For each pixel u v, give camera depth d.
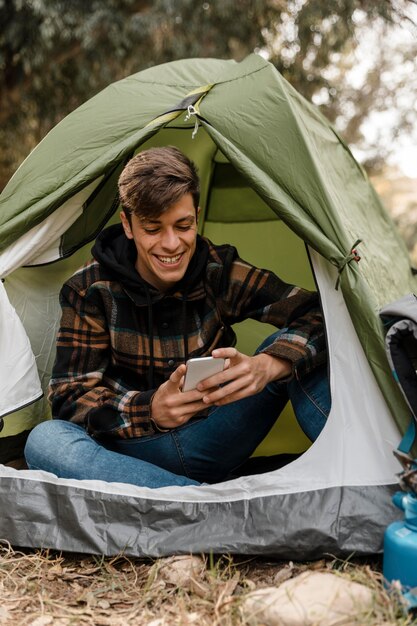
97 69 6.50
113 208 2.60
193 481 2.10
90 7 5.75
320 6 5.81
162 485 2.05
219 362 1.92
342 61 7.80
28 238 2.38
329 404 2.09
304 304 2.22
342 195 2.65
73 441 2.09
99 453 2.08
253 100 2.23
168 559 1.87
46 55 6.18
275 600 1.60
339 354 2.02
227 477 2.35
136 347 2.22
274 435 2.75
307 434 2.14
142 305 2.17
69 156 2.40
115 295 2.22
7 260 2.36
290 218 2.04
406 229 8.53
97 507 1.99
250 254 3.21
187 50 6.07
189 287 2.19
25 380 2.32
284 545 1.86
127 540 1.93
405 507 1.67
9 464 2.55
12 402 2.29
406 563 1.62
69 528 1.98
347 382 2.01
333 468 1.95
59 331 2.24
